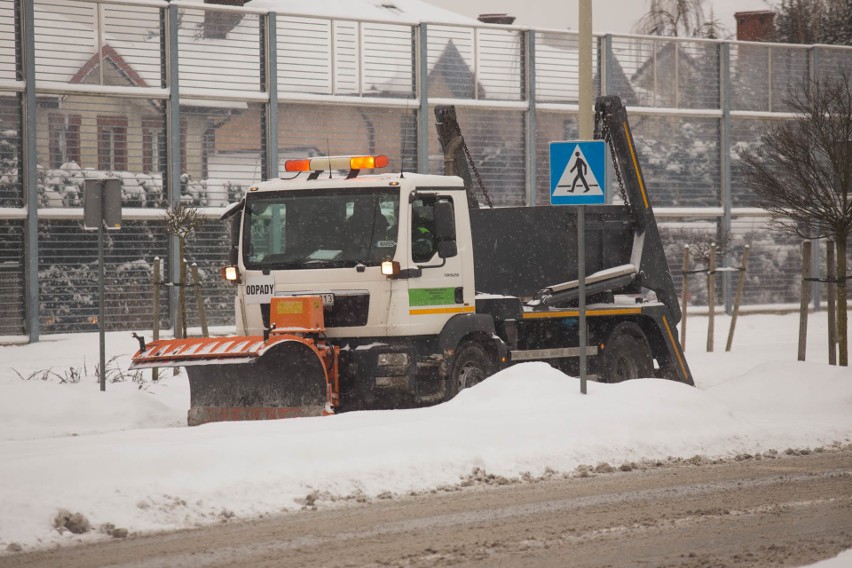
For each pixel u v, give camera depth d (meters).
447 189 53.09
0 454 34.12
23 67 100.19
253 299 51.94
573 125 127.31
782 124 73.81
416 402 50.78
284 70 112.44
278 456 34.19
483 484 35.03
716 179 137.12
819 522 29.97
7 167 99.94
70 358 88.44
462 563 25.38
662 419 43.56
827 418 51.34
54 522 28.02
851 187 67.62
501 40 123.31
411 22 117.56
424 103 117.81
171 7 106.06
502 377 49.47
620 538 27.97
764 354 87.00
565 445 39.59
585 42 65.56
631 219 66.00
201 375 48.88
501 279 61.84
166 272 106.06
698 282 134.62
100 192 57.91
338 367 49.44
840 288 66.06
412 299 50.78
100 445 35.50
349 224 50.91
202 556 25.86
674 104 134.25
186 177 107.31
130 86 104.69
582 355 47.81
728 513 31.05
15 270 99.94
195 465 32.53
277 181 52.94
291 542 27.28
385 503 31.97
